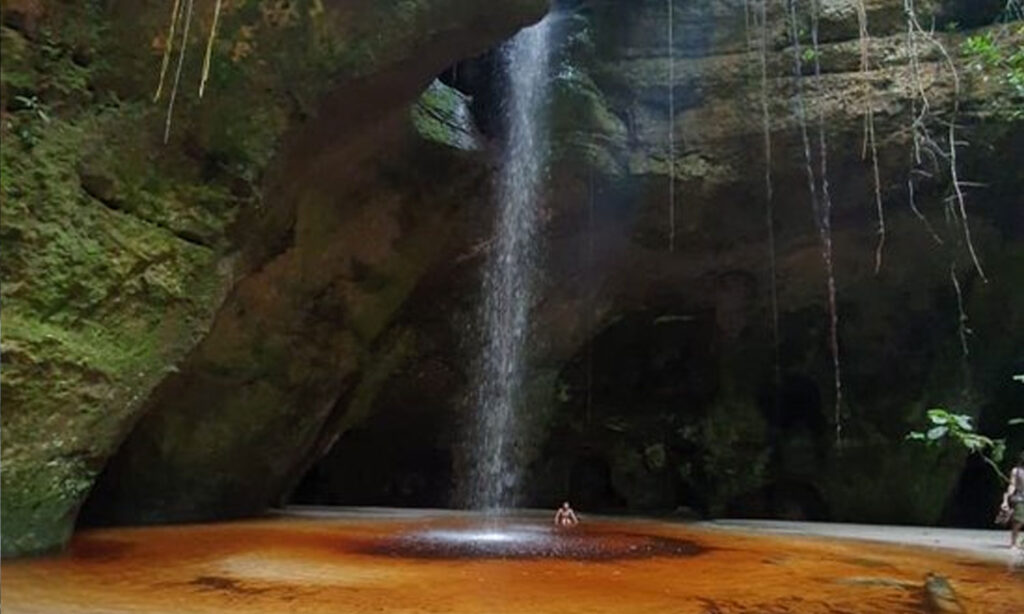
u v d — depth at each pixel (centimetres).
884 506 1798
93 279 927
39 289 888
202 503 1392
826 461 1862
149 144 978
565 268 1773
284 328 1395
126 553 955
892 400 1809
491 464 1977
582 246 1747
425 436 1980
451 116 1517
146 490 1323
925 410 1764
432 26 1096
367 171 1370
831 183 1596
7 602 658
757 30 1614
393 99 1205
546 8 1166
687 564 979
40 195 891
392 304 1561
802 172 1595
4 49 872
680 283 1847
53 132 909
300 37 1031
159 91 930
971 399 1727
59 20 913
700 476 1944
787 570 939
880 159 1538
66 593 703
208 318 1038
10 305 866
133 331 970
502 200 1631
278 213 1194
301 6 1019
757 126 1594
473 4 1104
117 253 947
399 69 1129
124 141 959
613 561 995
